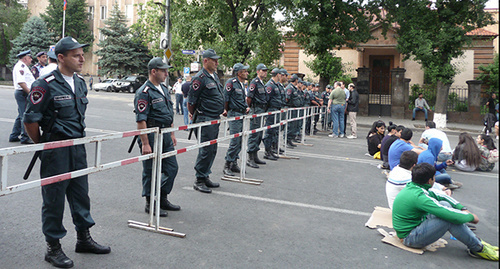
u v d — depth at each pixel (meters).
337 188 6.43
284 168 7.81
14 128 8.51
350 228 4.60
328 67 20.28
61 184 3.21
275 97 8.48
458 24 17.95
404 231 4.08
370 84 22.94
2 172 2.56
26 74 8.21
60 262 3.24
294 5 18.11
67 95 3.27
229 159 6.80
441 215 3.80
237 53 20.25
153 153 4.08
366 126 18.36
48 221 3.23
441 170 6.46
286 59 28.03
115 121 13.32
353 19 19.14
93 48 47.75
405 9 18.28
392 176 4.94
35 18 43.22
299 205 5.38
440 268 3.64
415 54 18.64
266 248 3.88
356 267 3.57
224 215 4.81
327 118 15.79
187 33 20.47
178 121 15.66
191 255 3.63
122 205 4.94
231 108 6.77
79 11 46.12
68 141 3.04
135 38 42.09
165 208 4.85
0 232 3.88
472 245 3.83
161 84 4.65
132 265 3.37
